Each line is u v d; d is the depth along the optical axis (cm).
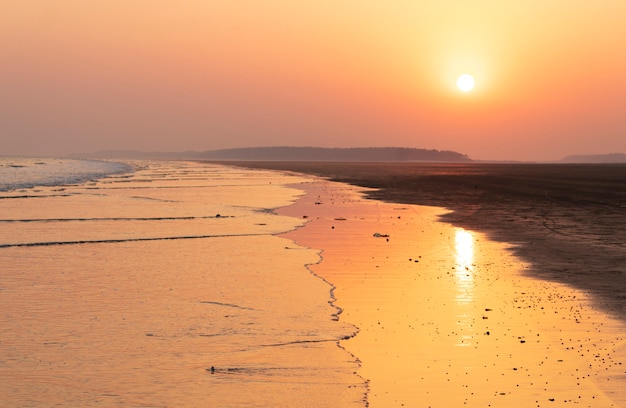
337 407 1061
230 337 1412
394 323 1538
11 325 1476
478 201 5225
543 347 1360
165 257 2412
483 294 1836
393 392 1127
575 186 7525
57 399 1069
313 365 1252
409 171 14475
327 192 6419
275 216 3978
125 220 3656
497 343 1387
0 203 4659
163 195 5781
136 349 1323
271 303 1714
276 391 1121
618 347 1356
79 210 4219
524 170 16062
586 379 1184
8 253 2469
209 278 2023
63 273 2083
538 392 1127
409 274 2125
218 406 1055
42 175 9281
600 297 1795
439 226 3466
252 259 2384
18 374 1173
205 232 3156
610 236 3047
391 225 3519
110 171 11994
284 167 17900
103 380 1152
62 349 1315
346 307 1686
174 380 1161
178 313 1598
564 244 2788
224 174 11325
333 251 2591
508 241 2888
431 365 1257
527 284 1970
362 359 1288
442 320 1566
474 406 1073
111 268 2178
